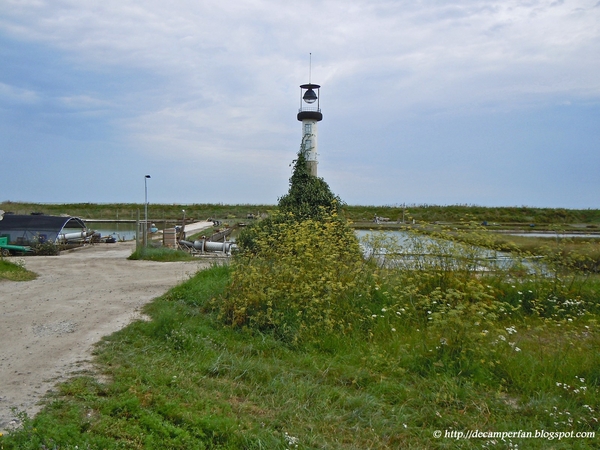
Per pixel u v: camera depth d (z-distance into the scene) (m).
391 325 8.00
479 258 9.80
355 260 9.73
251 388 6.07
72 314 9.59
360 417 5.35
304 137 24.53
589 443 5.01
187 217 72.38
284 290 8.65
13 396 5.47
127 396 5.31
